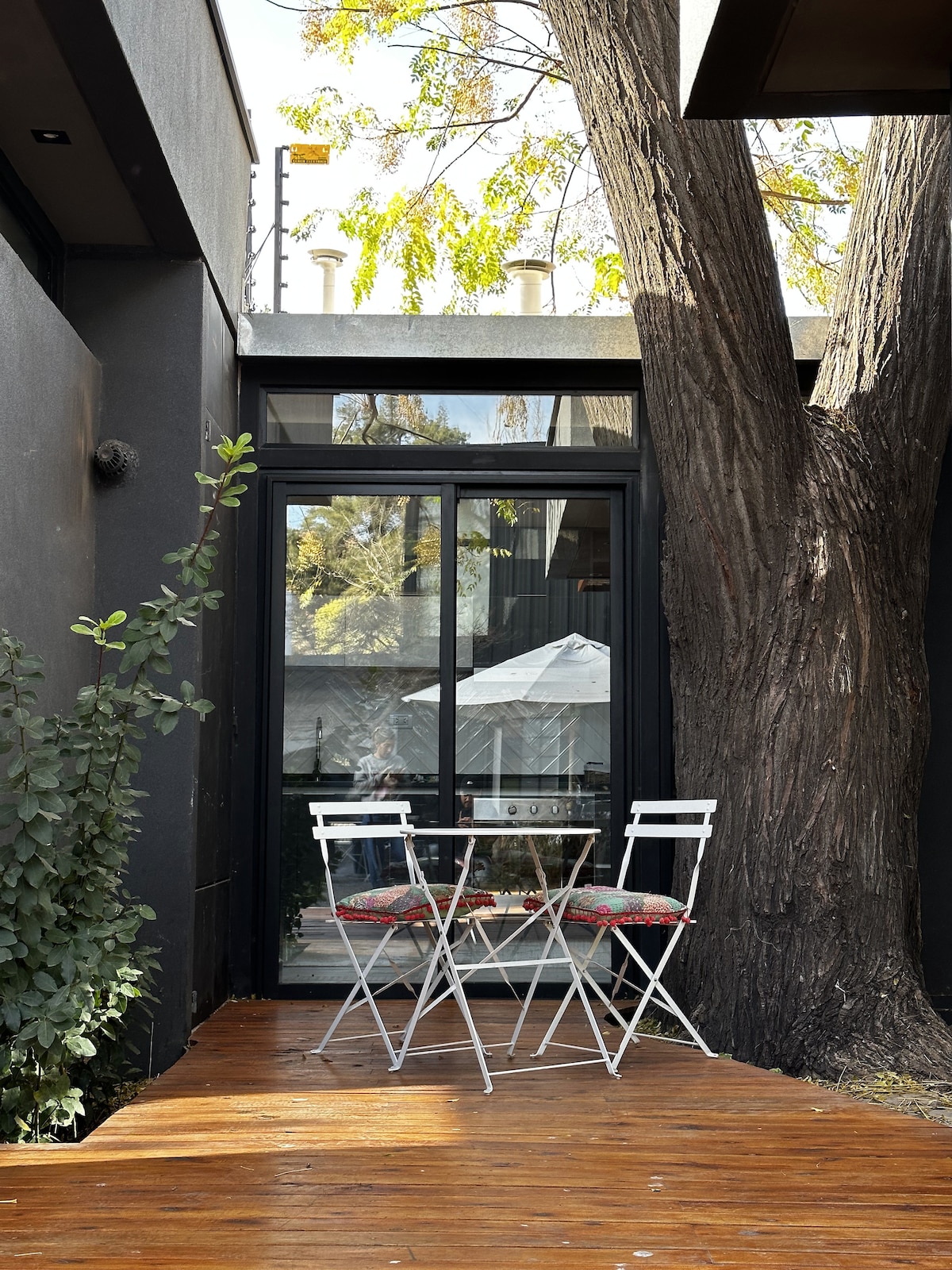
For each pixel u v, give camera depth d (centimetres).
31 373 402
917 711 505
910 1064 438
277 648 602
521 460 611
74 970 335
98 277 502
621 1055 419
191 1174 289
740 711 490
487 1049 455
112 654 488
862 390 520
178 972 479
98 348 499
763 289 476
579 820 601
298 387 616
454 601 607
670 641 550
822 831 468
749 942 473
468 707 607
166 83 434
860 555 486
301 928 588
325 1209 263
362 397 617
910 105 319
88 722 371
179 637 494
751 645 488
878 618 489
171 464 497
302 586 607
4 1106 327
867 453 508
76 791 371
